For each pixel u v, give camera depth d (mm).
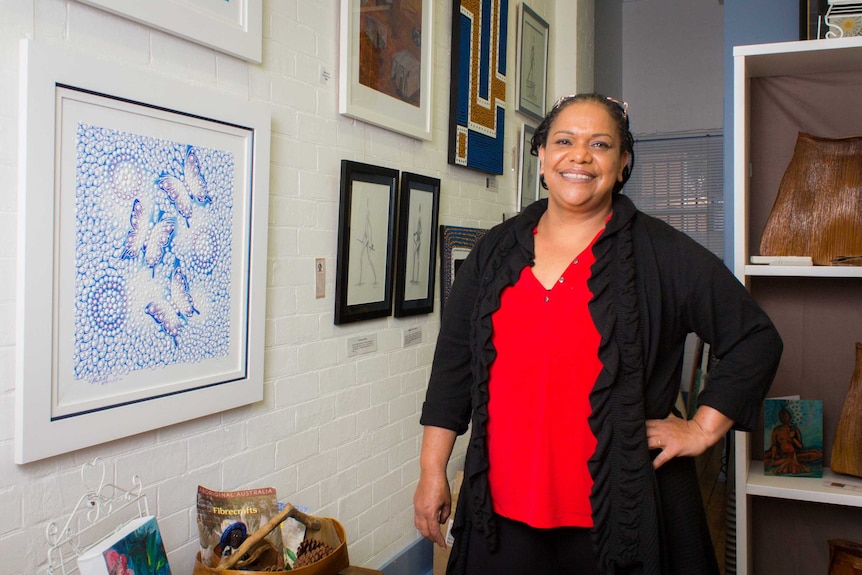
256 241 1897
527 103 3777
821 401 1881
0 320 1330
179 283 1681
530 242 1352
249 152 1864
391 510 2691
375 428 2566
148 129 1573
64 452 1431
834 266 1777
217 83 1793
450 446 1479
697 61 5797
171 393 1676
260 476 2025
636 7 5980
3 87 1312
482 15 3201
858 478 1846
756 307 1295
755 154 2080
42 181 1356
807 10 2234
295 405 2152
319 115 2184
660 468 1271
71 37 1429
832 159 1898
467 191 3180
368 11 2361
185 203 1682
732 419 1278
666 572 1223
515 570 1305
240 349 1889
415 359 2807
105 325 1505
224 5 1767
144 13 1546
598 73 5039
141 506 1654
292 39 2059
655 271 1266
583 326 1244
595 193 1281
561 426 1246
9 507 1364
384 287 2531
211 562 1642
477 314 1357
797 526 2020
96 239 1474
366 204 2389
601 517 1210
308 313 2184
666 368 1290
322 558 1658
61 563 1364
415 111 2682
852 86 1988
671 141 5918
